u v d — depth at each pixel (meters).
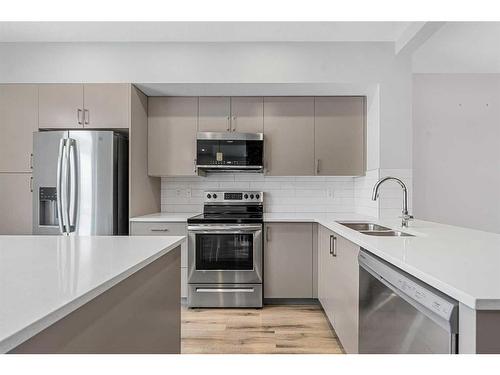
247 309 3.24
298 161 3.54
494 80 4.01
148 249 1.48
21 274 1.05
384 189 3.15
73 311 0.89
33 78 3.23
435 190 4.02
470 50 3.37
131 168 3.20
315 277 3.31
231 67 3.20
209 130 3.56
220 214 3.69
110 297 1.10
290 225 3.32
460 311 0.93
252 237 3.27
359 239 1.78
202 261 3.27
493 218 4.00
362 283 1.84
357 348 1.92
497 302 0.85
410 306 1.25
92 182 3.04
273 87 3.29
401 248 1.52
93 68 3.22
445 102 4.02
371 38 3.11
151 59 3.22
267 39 3.15
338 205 3.91
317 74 3.18
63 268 1.13
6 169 3.21
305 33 3.03
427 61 3.64
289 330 2.75
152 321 1.49
